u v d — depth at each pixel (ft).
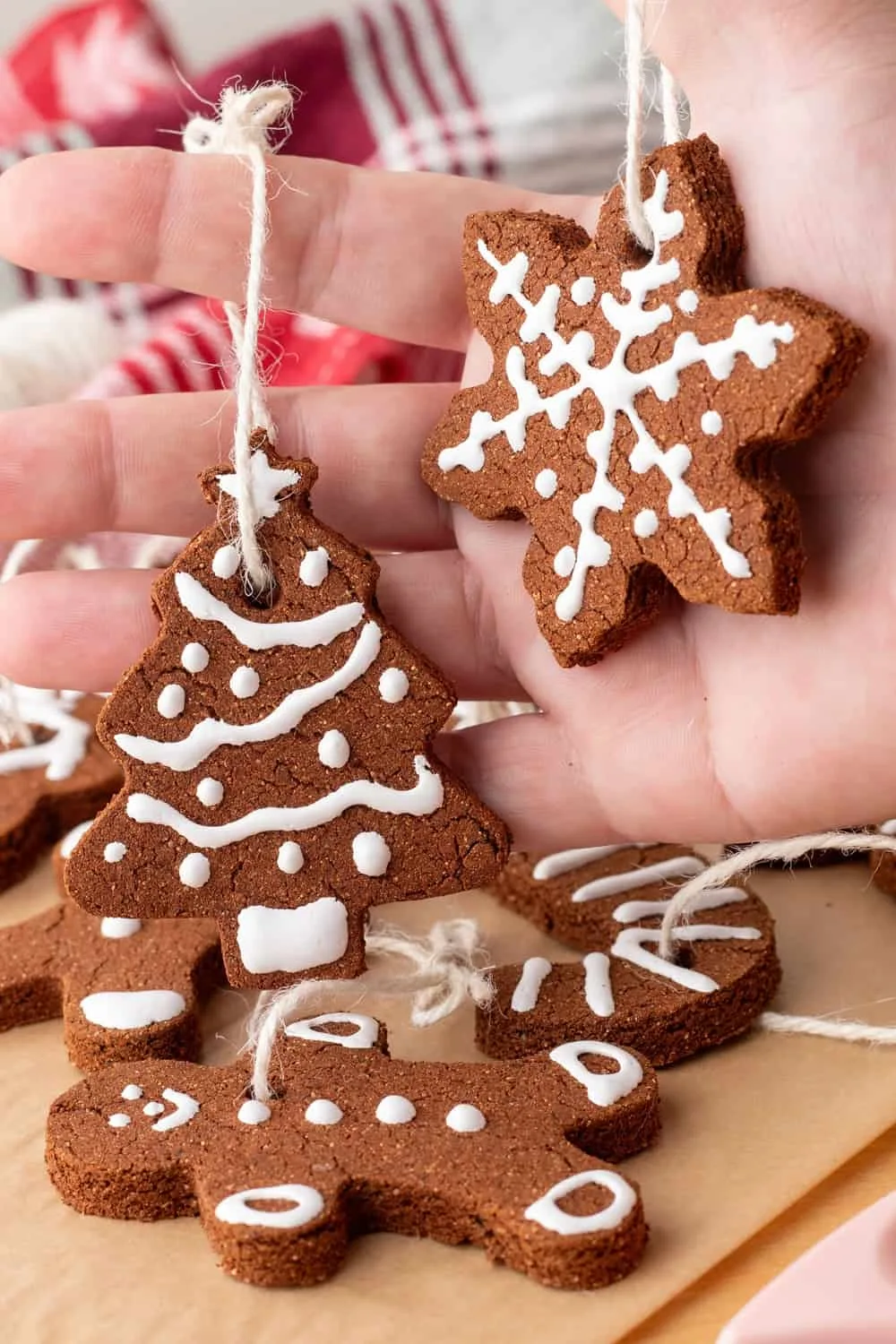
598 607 1.01
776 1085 1.03
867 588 1.00
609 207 1.00
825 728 1.02
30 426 1.08
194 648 1.02
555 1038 1.04
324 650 1.02
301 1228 0.93
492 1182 0.95
